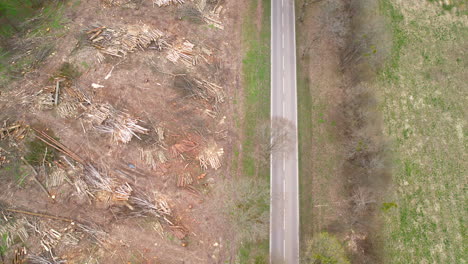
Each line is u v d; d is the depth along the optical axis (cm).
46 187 4178
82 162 4306
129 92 4709
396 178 4800
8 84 4697
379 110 5116
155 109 4653
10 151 4309
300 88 4981
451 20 5962
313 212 4400
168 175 4338
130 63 4884
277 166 4522
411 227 4609
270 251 4150
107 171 4291
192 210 4222
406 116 5188
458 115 5334
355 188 4556
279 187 4450
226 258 4066
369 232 4434
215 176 4403
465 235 4694
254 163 4500
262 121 4719
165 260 4006
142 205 4159
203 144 4534
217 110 4731
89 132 4453
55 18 5178
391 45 5559
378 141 4859
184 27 5209
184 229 4122
